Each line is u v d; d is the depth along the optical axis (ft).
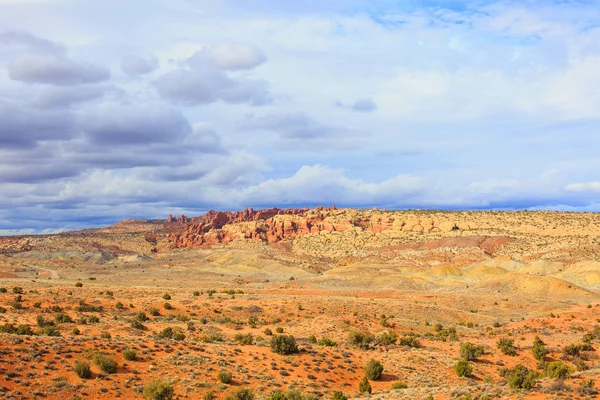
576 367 197.06
